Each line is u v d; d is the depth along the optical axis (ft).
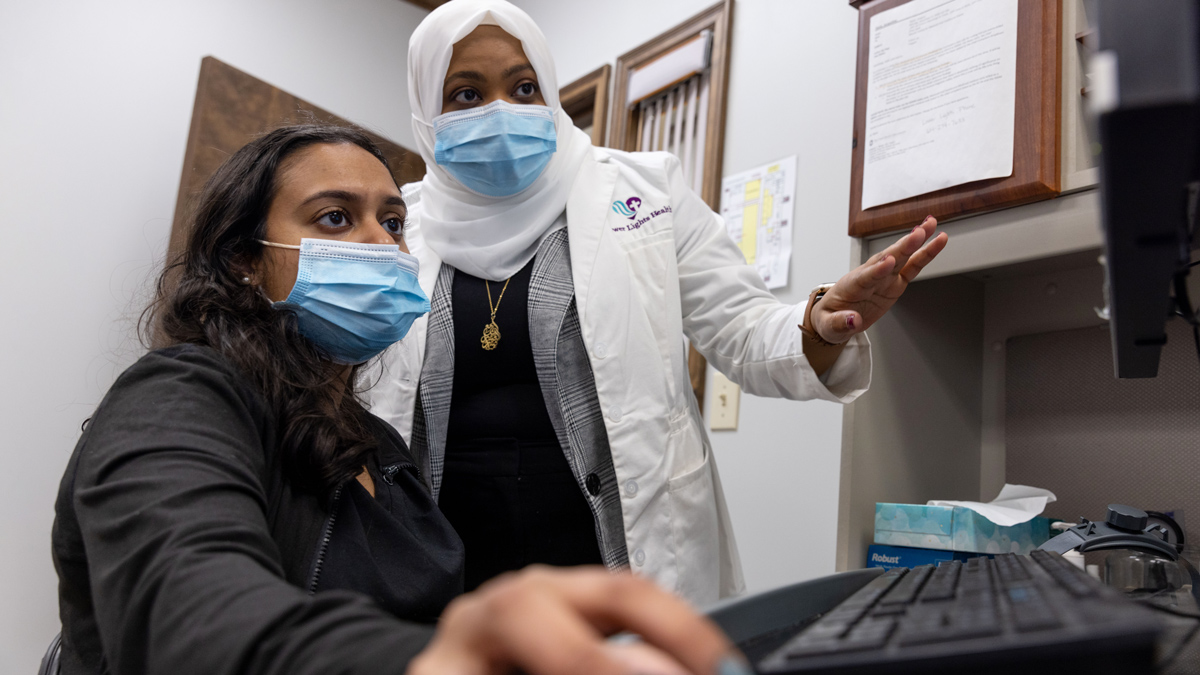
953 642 1.07
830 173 6.66
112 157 8.01
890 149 4.91
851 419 4.71
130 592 1.61
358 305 3.22
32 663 6.95
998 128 4.41
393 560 2.76
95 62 8.04
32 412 7.27
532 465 4.32
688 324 4.99
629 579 0.96
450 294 4.66
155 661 1.41
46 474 7.27
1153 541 3.22
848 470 4.66
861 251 5.08
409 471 3.33
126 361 7.75
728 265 4.92
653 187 5.00
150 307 3.36
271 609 1.35
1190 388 4.58
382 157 3.58
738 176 7.35
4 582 6.95
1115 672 0.98
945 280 5.36
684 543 4.43
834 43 6.87
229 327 2.80
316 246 3.19
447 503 4.39
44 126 7.65
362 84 10.27
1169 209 1.38
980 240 4.48
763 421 6.68
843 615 1.50
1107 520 3.43
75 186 7.75
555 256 4.68
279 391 2.72
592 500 4.25
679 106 8.08
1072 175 4.14
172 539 1.61
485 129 4.48
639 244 4.77
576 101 9.34
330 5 10.07
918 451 5.04
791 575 6.19
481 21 4.53
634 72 8.60
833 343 3.86
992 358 5.50
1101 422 4.93
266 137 3.27
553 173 4.81
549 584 0.97
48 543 7.20
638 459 4.34
